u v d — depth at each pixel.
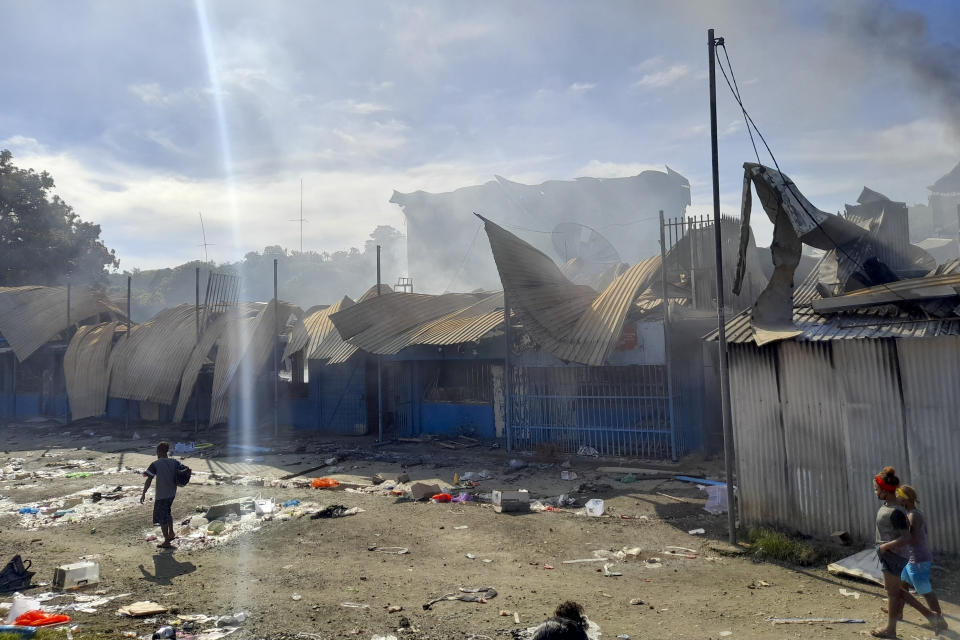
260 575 8.58
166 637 6.37
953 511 8.35
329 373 24.88
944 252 26.25
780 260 10.41
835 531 9.23
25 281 49.94
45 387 31.61
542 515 11.69
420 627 6.68
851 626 6.46
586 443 18.28
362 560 9.24
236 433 24.50
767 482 9.88
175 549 9.98
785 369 9.74
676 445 16.97
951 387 8.42
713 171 9.95
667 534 10.29
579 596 7.61
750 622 6.68
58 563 9.26
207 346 26.64
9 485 15.58
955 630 6.14
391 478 15.26
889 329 9.20
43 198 51.41
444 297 25.80
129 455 20.36
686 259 20.02
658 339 17.22
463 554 9.47
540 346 17.61
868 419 9.01
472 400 21.53
